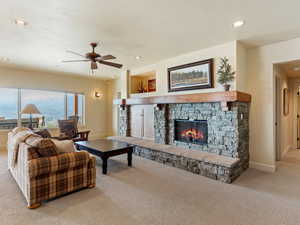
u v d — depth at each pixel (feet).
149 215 6.68
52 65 16.84
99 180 9.90
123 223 6.21
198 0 7.00
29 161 6.98
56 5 7.32
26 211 6.88
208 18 8.39
